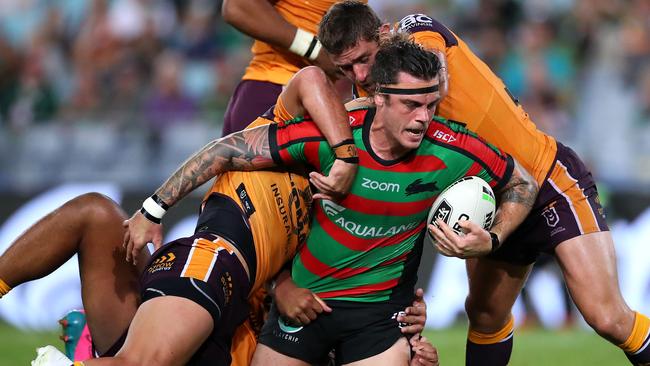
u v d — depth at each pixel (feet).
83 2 168.76
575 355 100.63
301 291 59.36
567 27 162.81
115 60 157.69
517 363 95.35
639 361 63.16
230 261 55.67
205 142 135.54
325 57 71.46
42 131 135.74
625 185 132.98
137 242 57.00
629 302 123.54
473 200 56.03
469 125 62.23
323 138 55.83
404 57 52.95
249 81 74.95
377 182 55.83
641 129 144.25
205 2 164.66
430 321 122.52
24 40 166.81
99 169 134.41
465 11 165.78
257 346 61.77
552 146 64.95
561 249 63.57
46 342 108.27
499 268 67.56
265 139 56.85
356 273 58.90
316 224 58.59
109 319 58.03
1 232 130.31
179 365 52.39
